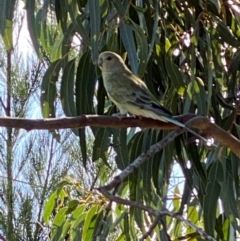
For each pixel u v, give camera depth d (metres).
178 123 6.36
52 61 8.12
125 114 6.95
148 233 5.38
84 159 7.87
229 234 9.06
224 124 8.20
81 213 8.95
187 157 8.27
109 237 10.01
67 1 7.32
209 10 8.24
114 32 7.76
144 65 7.32
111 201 5.02
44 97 7.90
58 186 8.80
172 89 8.00
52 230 9.00
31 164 9.89
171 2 8.33
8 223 9.31
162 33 8.12
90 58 7.63
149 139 7.91
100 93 7.75
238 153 7.06
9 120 5.47
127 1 7.51
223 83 8.75
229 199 8.32
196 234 8.20
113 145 7.80
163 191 9.13
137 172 8.12
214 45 8.32
